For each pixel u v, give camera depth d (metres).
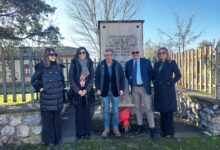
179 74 6.51
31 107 6.25
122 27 7.63
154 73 6.68
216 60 7.15
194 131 7.22
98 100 10.17
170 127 6.65
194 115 7.95
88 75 6.41
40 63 6.05
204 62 8.27
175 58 11.03
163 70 6.52
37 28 19.22
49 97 5.97
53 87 5.97
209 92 8.00
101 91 6.68
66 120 8.56
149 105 6.69
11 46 18.02
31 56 7.39
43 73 5.96
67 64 10.53
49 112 6.07
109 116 6.86
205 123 7.23
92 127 7.32
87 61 6.48
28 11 18.31
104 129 6.88
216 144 6.06
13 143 6.16
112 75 6.63
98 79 6.70
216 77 7.16
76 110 6.57
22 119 6.17
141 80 6.69
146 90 6.66
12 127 6.14
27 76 7.52
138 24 7.64
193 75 9.14
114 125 6.79
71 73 6.44
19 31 18.69
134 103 7.00
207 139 6.40
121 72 6.68
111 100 6.77
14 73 7.32
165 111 6.50
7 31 17.95
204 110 7.27
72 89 6.42
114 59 7.20
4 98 7.33
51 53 6.00
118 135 6.71
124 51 7.65
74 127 7.71
